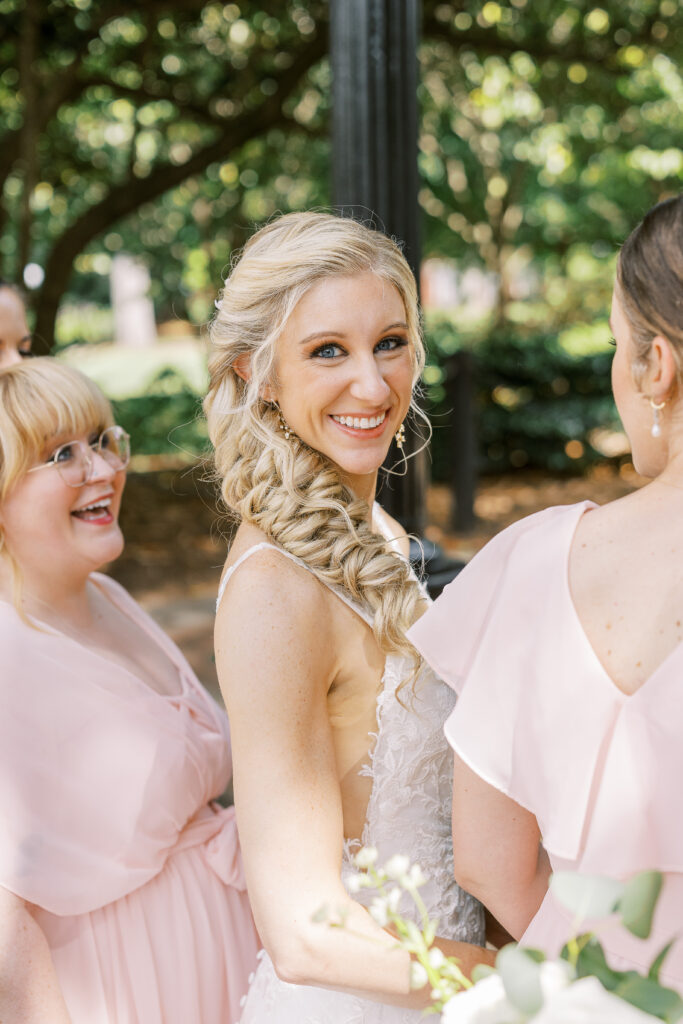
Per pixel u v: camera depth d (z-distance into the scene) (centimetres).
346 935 122
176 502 962
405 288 143
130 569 736
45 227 1313
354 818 145
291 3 833
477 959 133
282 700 129
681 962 101
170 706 180
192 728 182
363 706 142
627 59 898
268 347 141
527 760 109
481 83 1027
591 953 81
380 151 253
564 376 1112
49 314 881
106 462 185
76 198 1213
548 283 2203
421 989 124
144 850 167
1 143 830
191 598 661
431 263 2361
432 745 144
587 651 105
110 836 164
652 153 1198
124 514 909
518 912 124
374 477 162
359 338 138
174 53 886
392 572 142
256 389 142
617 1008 74
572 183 1681
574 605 107
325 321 137
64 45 791
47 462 178
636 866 100
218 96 909
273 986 151
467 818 121
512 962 77
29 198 735
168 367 1480
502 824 119
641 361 105
